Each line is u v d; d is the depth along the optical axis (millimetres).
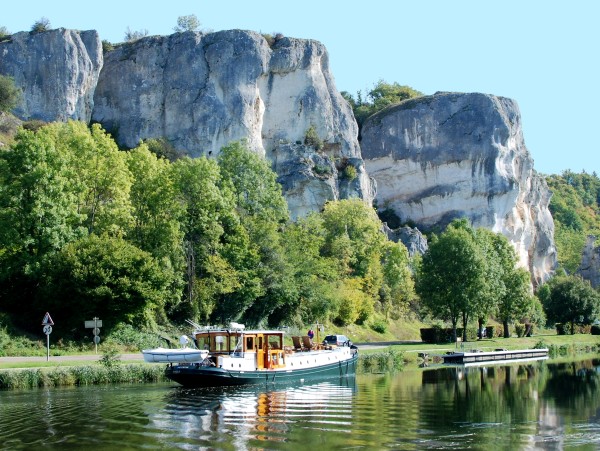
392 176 127938
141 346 51719
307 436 24266
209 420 27141
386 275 92500
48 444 23172
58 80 93188
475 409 30844
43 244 51188
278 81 105812
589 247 163000
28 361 40969
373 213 96812
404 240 111688
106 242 51281
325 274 74625
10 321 48688
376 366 51969
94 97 101000
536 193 140375
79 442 23406
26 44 93500
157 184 59688
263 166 80312
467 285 75250
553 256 144125
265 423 26594
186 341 39750
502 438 24469
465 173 125312
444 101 127625
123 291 49594
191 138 97000
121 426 25922
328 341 58562
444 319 81938
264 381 38969
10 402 31094
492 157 125062
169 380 39281
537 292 120125
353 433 24875
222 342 40031
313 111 107438
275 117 105562
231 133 98062
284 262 66812
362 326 82188
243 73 100188
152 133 98625
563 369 53906
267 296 65125
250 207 77188
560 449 22797
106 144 58062
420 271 81125
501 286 81125
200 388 36406
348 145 111000
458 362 60875
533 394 36688
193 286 59938
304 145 105812
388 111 130250
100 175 56938
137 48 101250
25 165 51875
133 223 58031
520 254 134125
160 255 56781
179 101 98375
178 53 99875
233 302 62438
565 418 28688
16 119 84875
